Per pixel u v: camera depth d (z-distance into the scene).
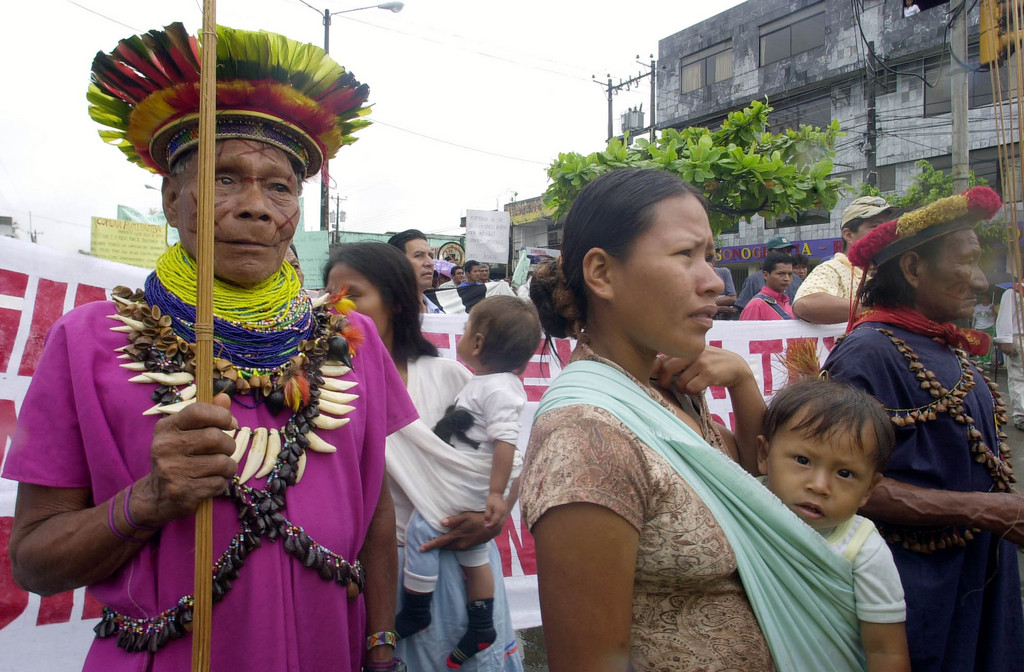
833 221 19.02
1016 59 1.40
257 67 1.21
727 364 1.50
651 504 1.05
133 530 1.08
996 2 1.43
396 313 2.23
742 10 21.16
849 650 1.23
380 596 1.58
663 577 1.07
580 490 0.99
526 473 1.08
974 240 1.75
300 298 1.41
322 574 1.26
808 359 2.17
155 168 1.39
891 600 1.24
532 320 2.27
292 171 1.31
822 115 18.61
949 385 1.76
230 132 1.23
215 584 1.16
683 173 4.25
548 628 1.01
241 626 1.18
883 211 3.54
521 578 3.19
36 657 2.27
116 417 1.16
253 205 1.21
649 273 1.10
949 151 15.41
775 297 5.03
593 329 1.24
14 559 1.15
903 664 1.25
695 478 1.09
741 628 1.09
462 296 5.61
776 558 1.15
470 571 2.12
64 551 1.09
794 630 1.15
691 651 1.07
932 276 1.80
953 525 1.67
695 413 1.48
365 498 1.46
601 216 1.16
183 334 1.24
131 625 1.17
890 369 1.75
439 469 2.09
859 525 1.33
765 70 20.41
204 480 1.05
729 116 4.77
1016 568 1.87
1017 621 1.86
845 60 17.72
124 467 1.16
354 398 1.38
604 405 1.08
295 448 1.26
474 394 2.19
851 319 2.04
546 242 27.39
